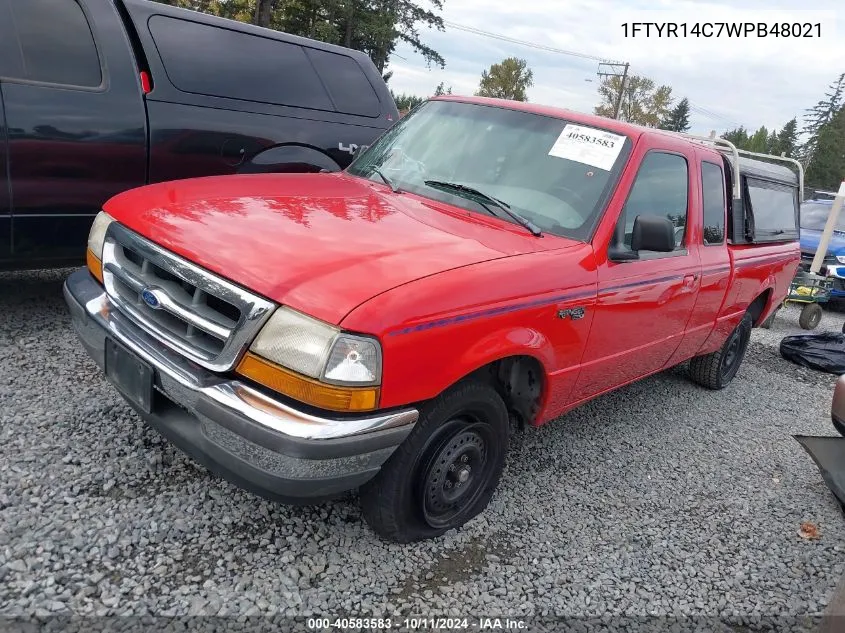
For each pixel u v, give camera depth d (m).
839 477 3.84
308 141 5.63
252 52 5.41
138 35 4.73
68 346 4.18
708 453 4.50
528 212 3.32
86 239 4.50
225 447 2.35
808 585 3.21
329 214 2.94
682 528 3.52
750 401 5.81
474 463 3.01
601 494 3.69
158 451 3.18
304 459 2.24
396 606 2.57
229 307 2.41
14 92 4.02
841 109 83.38
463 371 2.58
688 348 4.73
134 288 2.66
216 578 2.51
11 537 2.50
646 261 3.65
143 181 4.72
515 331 2.80
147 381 2.55
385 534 2.81
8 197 4.07
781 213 5.94
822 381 6.91
